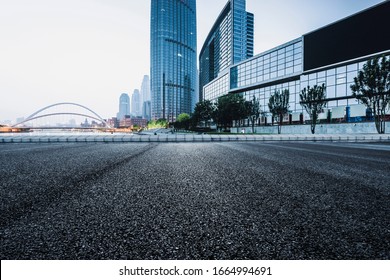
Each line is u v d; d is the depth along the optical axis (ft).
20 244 4.82
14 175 12.96
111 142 56.39
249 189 9.75
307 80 120.98
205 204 7.66
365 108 95.40
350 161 19.34
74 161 19.30
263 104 153.38
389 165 16.99
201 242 4.95
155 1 603.67
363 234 5.35
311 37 117.80
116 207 7.34
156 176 12.67
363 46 97.09
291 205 7.56
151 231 5.49
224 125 169.68
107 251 4.56
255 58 157.28
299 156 23.32
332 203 7.80
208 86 248.52
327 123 101.19
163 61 588.09
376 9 93.35
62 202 7.88
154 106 588.50
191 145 43.50
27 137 55.62
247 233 5.40
